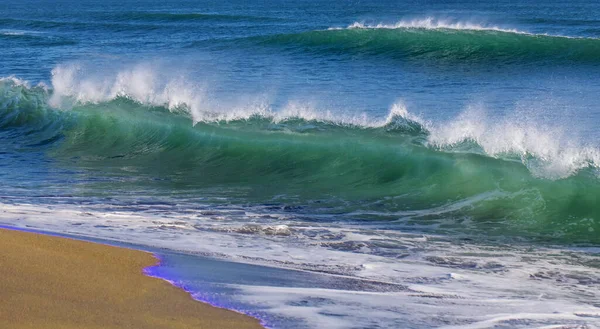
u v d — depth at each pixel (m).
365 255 10.12
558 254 10.67
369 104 24.16
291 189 15.45
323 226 12.08
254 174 16.94
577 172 14.08
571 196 13.33
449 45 38.38
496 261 10.12
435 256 10.30
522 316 7.29
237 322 6.59
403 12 88.81
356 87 28.11
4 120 22.52
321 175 16.50
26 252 8.09
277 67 35.16
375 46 40.28
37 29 68.44
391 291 8.05
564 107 23.09
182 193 15.01
